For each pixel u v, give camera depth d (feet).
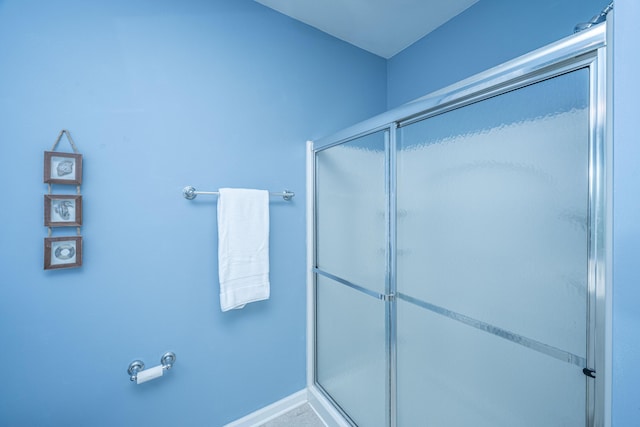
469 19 4.93
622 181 1.54
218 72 4.43
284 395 5.22
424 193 3.38
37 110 3.22
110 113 3.63
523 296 2.43
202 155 4.30
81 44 3.45
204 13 4.30
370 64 6.36
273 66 4.97
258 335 4.90
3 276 3.11
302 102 5.32
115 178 3.68
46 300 3.32
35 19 3.20
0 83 3.05
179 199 4.13
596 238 1.92
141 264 3.88
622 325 1.55
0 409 3.14
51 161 3.24
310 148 5.39
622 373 1.55
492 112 2.64
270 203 4.98
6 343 3.15
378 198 4.04
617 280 1.57
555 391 2.21
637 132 1.48
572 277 2.09
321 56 5.57
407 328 3.66
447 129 3.09
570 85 2.08
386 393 3.93
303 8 4.96
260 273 4.56
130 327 3.83
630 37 1.51
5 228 3.10
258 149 4.83
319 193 5.35
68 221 3.34
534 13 4.07
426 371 3.40
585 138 1.99
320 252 5.37
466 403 2.94
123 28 3.69
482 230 2.75
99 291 3.62
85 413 3.57
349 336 4.66
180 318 4.18
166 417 4.12
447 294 3.13
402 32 5.65
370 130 4.11
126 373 3.82
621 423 1.55
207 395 4.44
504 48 4.43
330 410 4.88
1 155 3.07
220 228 4.23
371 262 4.19
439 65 5.47
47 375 3.35
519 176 2.43
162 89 3.98
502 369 2.60
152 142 3.92
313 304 5.50
